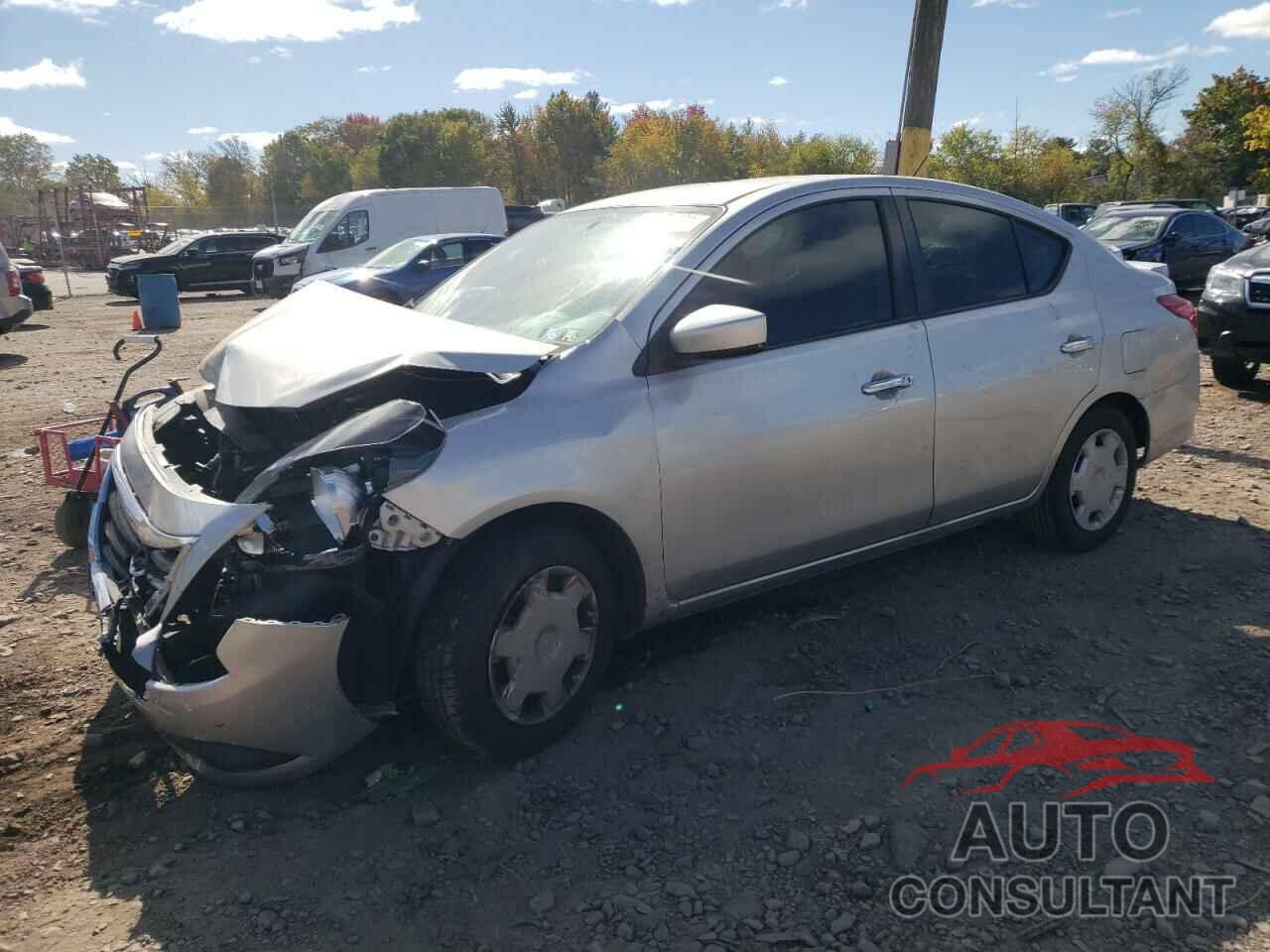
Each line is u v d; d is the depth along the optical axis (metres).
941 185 4.12
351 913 2.57
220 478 3.39
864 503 3.77
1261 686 3.47
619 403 3.17
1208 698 3.42
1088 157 60.34
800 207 3.70
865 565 4.62
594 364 3.19
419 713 3.49
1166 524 5.07
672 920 2.50
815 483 3.60
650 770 3.13
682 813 2.92
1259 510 5.27
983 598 4.25
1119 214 17.47
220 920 2.55
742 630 4.03
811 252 3.69
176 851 2.84
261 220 72.81
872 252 3.84
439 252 14.91
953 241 4.11
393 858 2.78
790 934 2.44
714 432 3.33
